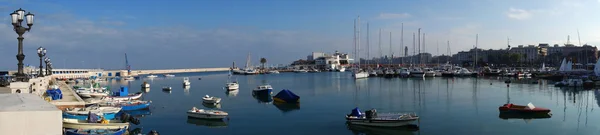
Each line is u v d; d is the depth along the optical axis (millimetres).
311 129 39312
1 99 8328
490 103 59219
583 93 75438
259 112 51688
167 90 95500
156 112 51406
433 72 142875
